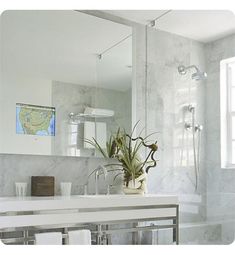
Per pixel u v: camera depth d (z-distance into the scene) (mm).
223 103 3811
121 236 3359
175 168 3639
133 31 3557
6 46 2930
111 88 3383
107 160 3350
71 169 3160
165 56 3693
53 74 3107
